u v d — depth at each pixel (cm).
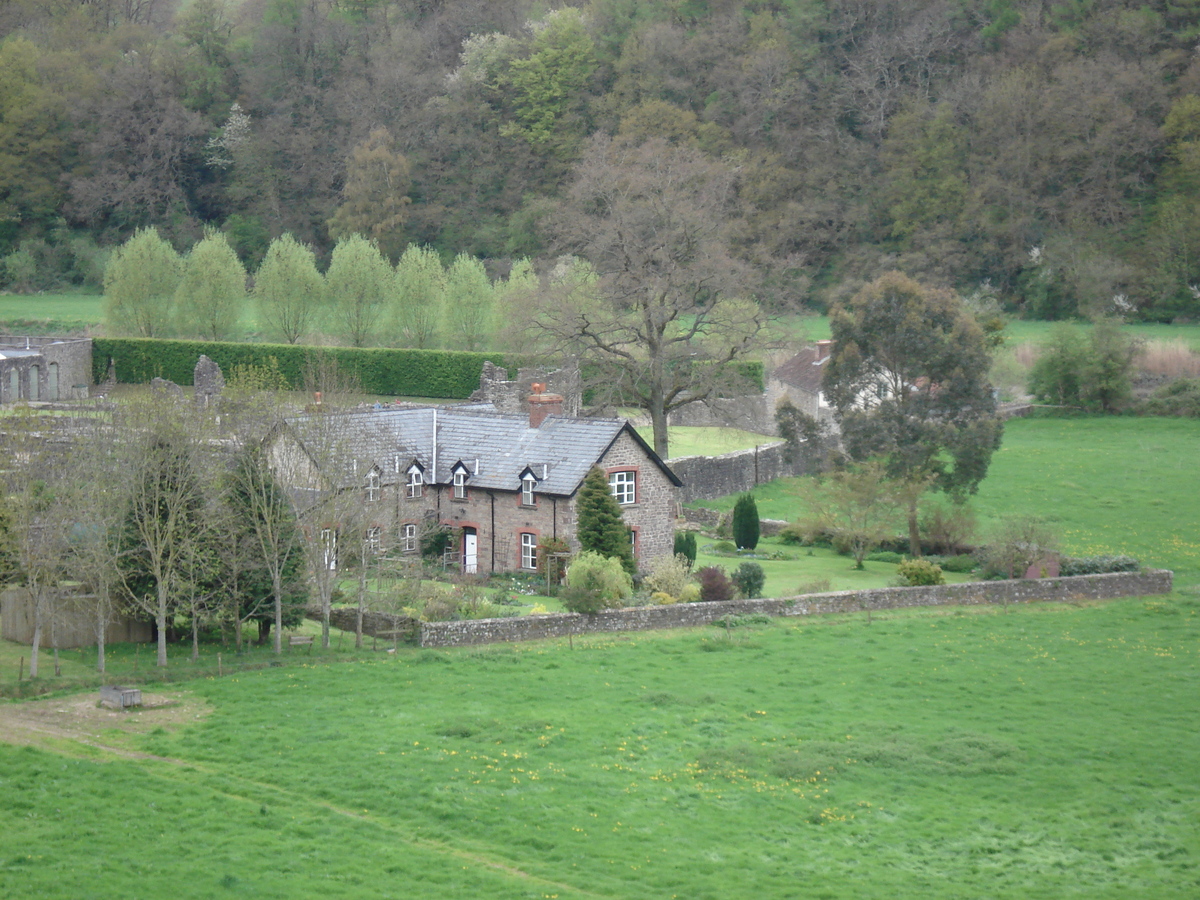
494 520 7181
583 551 6488
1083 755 4691
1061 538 8419
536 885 3531
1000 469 10506
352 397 7531
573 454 7081
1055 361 13075
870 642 6069
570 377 9375
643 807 4112
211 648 5491
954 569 7781
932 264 16600
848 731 4831
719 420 11594
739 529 8169
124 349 12738
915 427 8038
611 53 19338
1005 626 6444
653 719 4875
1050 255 16375
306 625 5975
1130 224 16650
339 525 5703
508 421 7488
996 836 4022
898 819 4125
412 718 4741
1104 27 17750
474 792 4128
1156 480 10094
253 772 4184
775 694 5244
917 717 5038
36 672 4906
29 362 11675
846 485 7962
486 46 19275
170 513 5272
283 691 4969
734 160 15950
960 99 17638
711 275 9350
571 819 3981
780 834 3978
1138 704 5250
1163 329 15362
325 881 3456
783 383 11950
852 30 19300
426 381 12000
